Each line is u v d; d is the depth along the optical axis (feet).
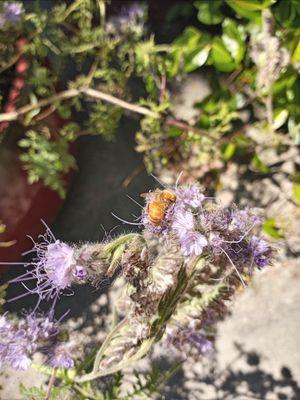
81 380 0.45
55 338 0.47
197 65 0.65
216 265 0.41
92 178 0.74
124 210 0.72
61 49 0.66
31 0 0.82
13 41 0.61
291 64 0.59
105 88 0.67
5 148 0.60
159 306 0.39
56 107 0.62
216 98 0.68
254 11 0.62
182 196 0.38
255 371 0.62
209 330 0.48
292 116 0.64
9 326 0.46
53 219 0.69
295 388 0.61
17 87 0.61
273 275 0.65
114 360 0.44
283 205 0.68
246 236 0.39
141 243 0.37
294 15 0.60
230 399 0.62
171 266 0.38
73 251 0.36
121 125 0.76
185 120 0.75
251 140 0.67
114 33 0.65
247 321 0.64
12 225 0.62
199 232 0.37
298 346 0.62
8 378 0.66
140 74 0.69
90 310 0.68
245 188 0.70
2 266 0.67
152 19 0.80
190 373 0.63
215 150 0.69
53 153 0.60
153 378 0.53
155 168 0.73
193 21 0.80
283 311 0.64
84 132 0.67
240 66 0.67
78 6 0.65
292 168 0.69
